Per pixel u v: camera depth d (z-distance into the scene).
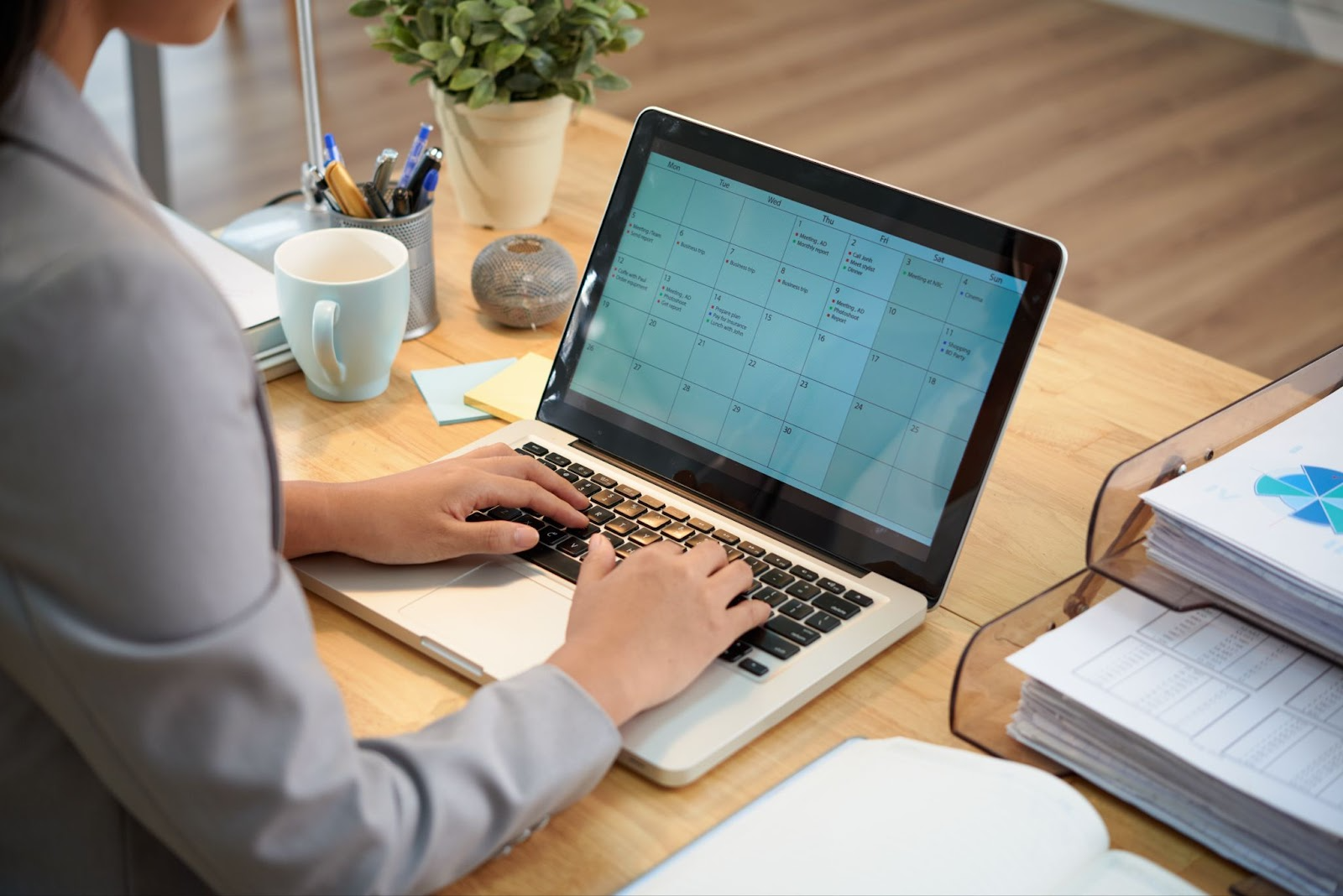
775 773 0.76
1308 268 3.38
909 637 0.88
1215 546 0.76
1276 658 0.77
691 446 0.99
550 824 0.72
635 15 1.38
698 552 0.82
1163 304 3.19
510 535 0.87
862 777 0.72
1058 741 0.76
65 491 0.51
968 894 0.64
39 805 0.64
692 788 0.74
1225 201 3.71
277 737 0.56
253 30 4.32
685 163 1.03
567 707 0.69
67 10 0.57
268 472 0.62
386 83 4.02
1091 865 0.67
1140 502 0.81
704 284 1.01
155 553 0.52
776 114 4.13
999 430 0.88
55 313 0.50
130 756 0.55
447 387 1.14
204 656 0.53
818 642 0.83
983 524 1.01
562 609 0.85
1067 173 3.84
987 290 0.89
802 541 0.94
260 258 1.28
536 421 1.07
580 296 1.06
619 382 1.04
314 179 1.34
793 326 0.97
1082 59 4.70
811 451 0.95
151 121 2.88
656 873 0.66
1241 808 0.69
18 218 0.52
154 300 0.51
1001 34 4.91
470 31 1.30
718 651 0.78
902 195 0.93
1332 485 0.81
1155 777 0.72
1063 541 0.99
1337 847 0.66
